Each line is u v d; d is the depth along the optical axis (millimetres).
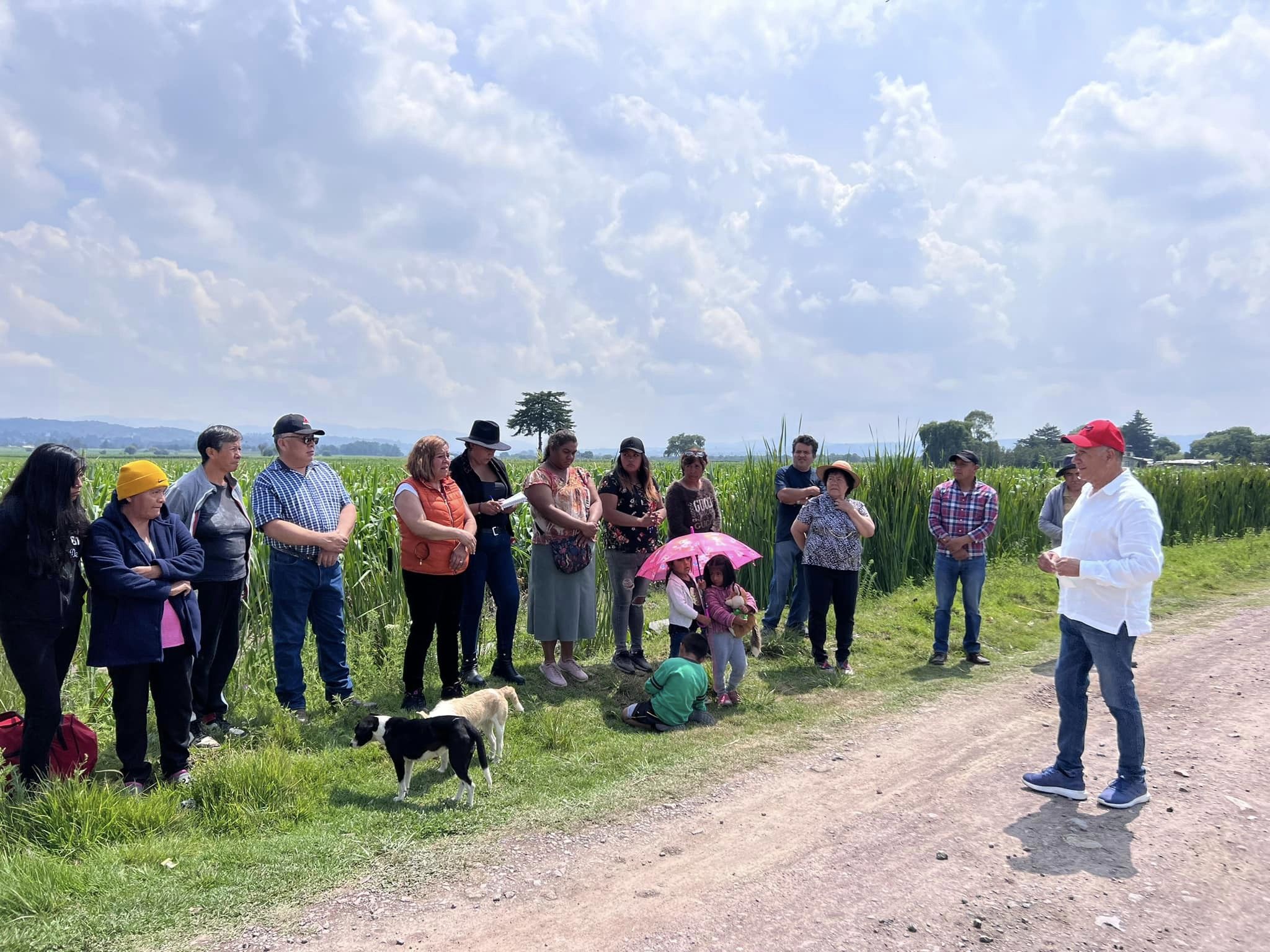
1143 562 4031
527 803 4355
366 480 10758
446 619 5801
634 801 4418
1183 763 4910
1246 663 7445
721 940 2990
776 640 8242
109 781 4348
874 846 3816
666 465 15445
